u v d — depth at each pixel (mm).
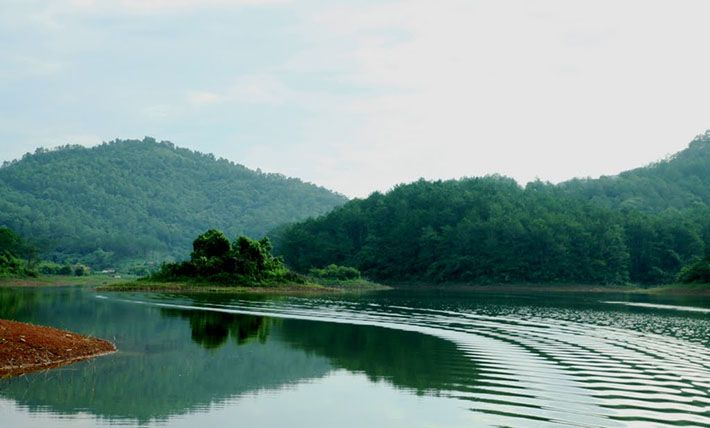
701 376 23906
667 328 40844
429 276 152625
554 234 142250
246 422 17406
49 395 19719
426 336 35625
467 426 17234
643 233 148500
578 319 47188
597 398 20297
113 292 73438
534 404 19531
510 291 118562
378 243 163125
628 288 135250
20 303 53500
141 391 20609
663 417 18125
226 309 51250
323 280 119688
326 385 22188
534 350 30344
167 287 79938
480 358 27969
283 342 32531
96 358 26094
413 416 18156
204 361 26250
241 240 91062
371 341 33375
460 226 151000
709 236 151500
